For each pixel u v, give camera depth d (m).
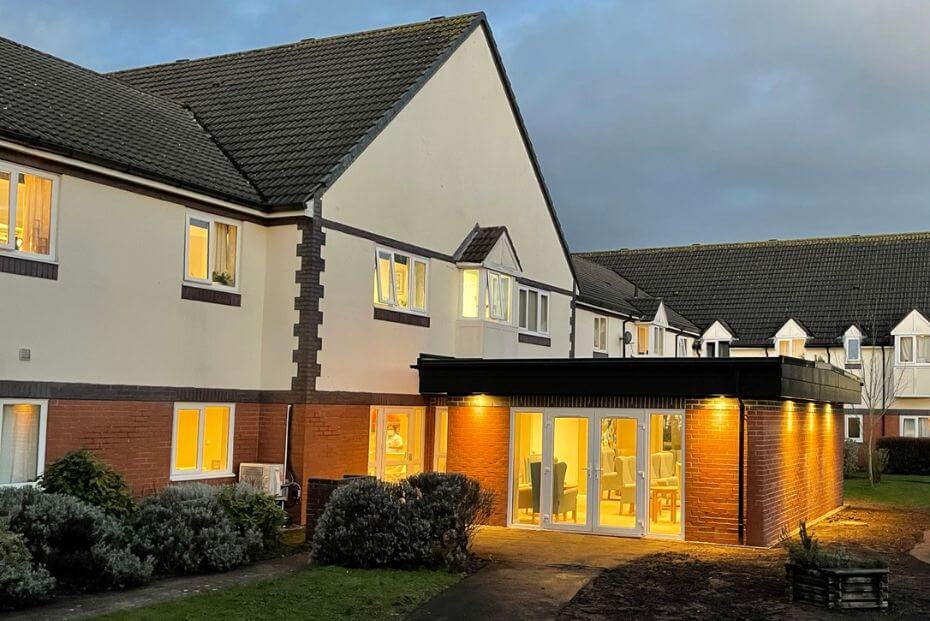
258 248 16.22
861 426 35.22
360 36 21.98
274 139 17.86
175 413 14.70
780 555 13.73
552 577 11.85
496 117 22.38
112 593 10.30
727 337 38.31
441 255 19.75
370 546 12.03
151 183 14.09
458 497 12.58
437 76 19.69
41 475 12.10
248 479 15.51
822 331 37.22
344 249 16.67
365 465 17.05
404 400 18.19
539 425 16.47
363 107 18.22
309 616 9.57
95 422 13.31
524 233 23.72
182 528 11.72
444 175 19.97
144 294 14.13
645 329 34.09
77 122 14.48
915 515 19.98
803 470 17.70
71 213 13.05
